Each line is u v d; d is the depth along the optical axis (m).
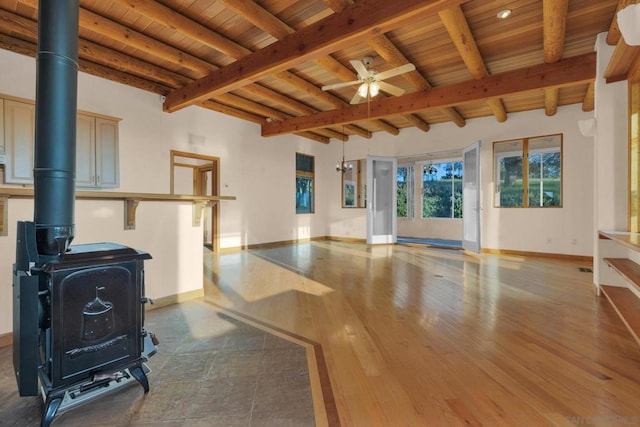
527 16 3.18
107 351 1.61
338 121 6.03
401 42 3.71
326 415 1.52
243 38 3.71
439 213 9.78
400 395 1.68
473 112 6.43
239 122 6.86
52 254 1.46
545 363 2.00
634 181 3.12
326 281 4.19
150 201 2.99
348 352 2.17
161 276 3.10
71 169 1.51
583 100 5.45
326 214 9.30
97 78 4.54
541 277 4.38
